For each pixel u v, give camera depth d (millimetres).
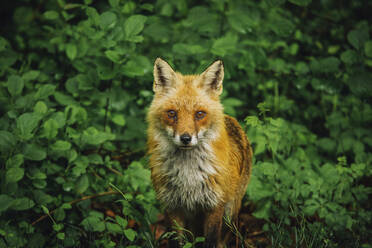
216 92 6078
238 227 6719
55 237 5910
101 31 6375
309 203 6164
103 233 6223
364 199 6512
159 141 5887
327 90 7691
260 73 9023
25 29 8719
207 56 7832
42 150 5711
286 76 8719
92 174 6973
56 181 6379
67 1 8281
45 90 6105
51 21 8469
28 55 8352
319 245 5645
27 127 5449
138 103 8391
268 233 6535
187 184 5785
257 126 6387
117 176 7176
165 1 9344
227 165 5875
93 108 7238
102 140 6195
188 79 6105
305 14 10234
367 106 8547
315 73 7770
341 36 9625
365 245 5332
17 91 5984
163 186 5871
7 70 7492
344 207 6645
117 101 7289
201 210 6164
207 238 5793
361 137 8078
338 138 8133
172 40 8906
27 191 5816
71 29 8031
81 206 6562
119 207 6914
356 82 7293
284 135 7383
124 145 8406
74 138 6219
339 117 8305
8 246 5301
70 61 7875
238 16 7844
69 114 6602
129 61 6758
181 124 5543
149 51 9695
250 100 9055
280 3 7477
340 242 5906
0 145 5398
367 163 7023
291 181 6520
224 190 5809
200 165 5738
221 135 5941
